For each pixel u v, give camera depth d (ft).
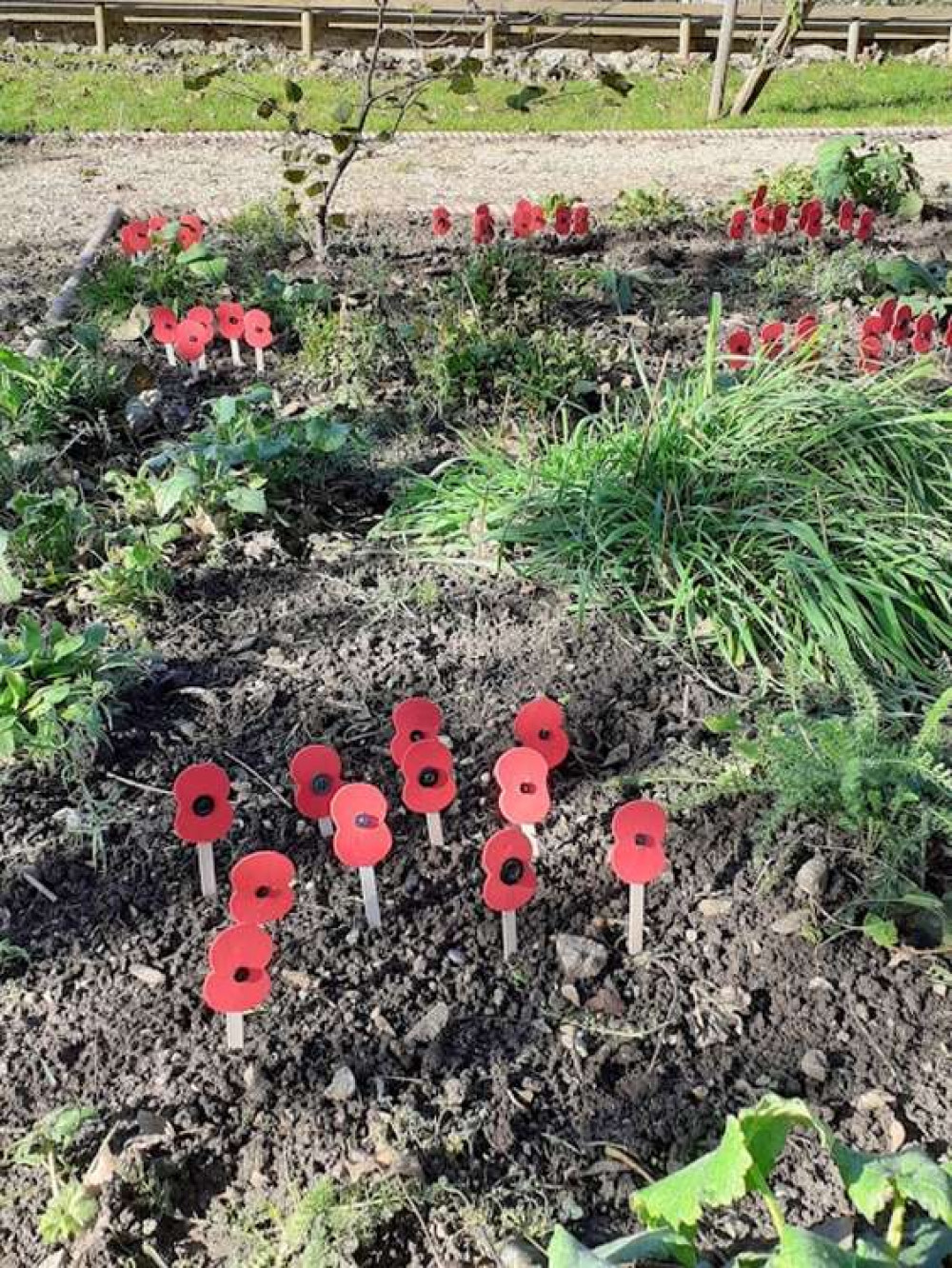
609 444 4.47
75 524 4.28
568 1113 2.55
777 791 3.20
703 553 4.03
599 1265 1.81
